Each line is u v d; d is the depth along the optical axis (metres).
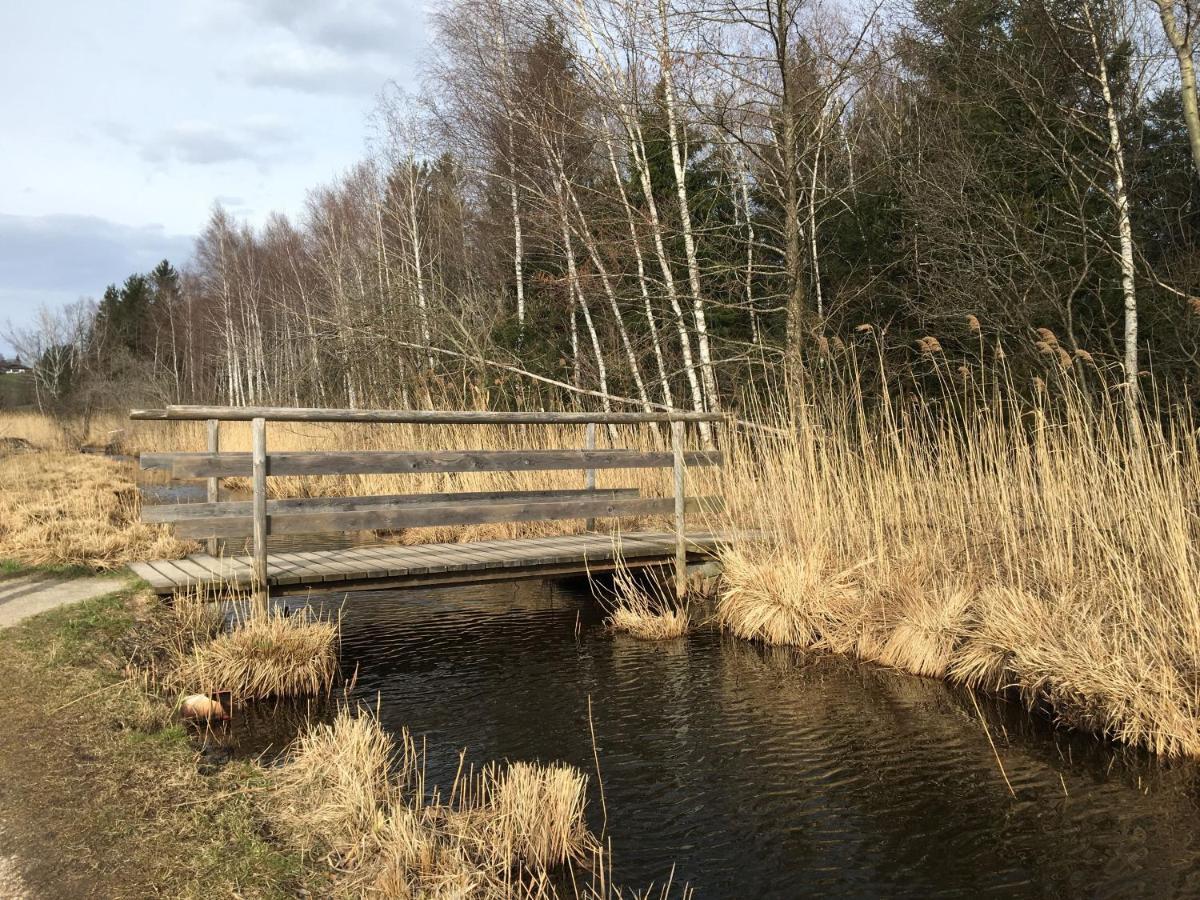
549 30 14.42
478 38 15.84
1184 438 5.82
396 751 4.21
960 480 6.74
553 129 14.04
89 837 2.96
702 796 3.81
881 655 5.84
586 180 15.77
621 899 2.96
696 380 13.96
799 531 7.04
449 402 14.47
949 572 6.14
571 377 16.23
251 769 3.71
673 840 3.42
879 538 6.52
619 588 7.53
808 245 15.23
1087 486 5.96
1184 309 11.19
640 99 13.27
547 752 4.26
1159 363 11.54
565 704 4.98
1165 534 5.14
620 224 13.95
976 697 5.12
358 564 6.33
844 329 14.30
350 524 5.89
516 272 18.02
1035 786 3.90
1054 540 5.67
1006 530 6.11
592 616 7.15
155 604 5.95
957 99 14.19
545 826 3.20
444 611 7.35
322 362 20.61
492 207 18.80
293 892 2.70
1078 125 12.05
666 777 4.00
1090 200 12.87
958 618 5.64
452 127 16.98
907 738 4.49
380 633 6.62
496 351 15.23
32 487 11.95
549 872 3.15
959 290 12.50
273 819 3.21
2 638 5.08
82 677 4.53
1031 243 12.45
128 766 3.58
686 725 4.66
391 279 17.20
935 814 3.64
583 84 13.95
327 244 26.47
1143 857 3.28
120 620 5.52
